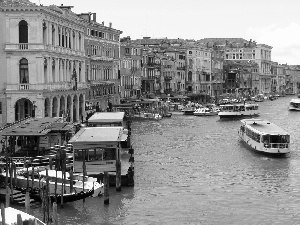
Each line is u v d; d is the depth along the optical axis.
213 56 143.62
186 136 58.22
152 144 51.41
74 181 29.56
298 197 30.89
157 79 110.56
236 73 159.62
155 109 86.88
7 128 37.00
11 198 28.06
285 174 37.12
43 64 48.91
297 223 26.23
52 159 33.47
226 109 83.69
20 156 35.44
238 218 27.00
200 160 42.53
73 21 58.16
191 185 33.66
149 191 31.88
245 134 51.91
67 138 42.19
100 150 32.38
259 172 37.81
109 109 76.69
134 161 41.44
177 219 26.83
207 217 27.16
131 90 97.25
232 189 32.75
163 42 128.38
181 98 104.75
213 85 143.25
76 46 60.81
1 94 48.53
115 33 87.00
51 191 28.97
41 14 48.06
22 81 48.81
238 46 180.12
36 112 48.69
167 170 38.28
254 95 159.12
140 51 101.62
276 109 109.06
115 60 86.62
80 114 62.91
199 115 88.12
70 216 26.92
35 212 26.97
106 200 28.78
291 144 51.88
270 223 26.25
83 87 62.88
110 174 32.34
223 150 47.78
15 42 48.28
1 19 47.97
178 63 122.44
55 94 52.12
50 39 50.88
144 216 27.23
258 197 30.89
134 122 75.81
